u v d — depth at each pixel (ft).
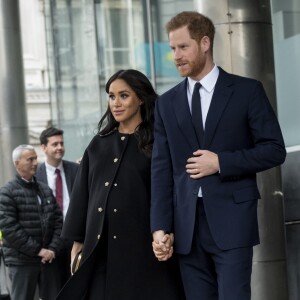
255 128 21.86
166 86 54.39
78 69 71.46
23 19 161.17
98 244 23.70
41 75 159.94
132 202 23.68
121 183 23.82
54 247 40.16
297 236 37.24
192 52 21.97
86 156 24.79
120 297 23.56
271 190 33.37
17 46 71.20
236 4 32.99
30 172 40.24
